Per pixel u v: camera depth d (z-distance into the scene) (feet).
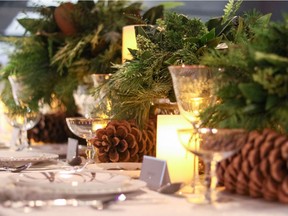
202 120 3.38
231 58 3.34
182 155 3.70
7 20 11.99
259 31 3.36
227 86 3.27
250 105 3.12
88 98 6.19
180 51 4.04
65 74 7.06
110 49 6.63
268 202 2.98
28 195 2.83
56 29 7.11
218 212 2.71
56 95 7.24
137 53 4.34
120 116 4.59
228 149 2.94
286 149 2.85
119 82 4.34
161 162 3.35
